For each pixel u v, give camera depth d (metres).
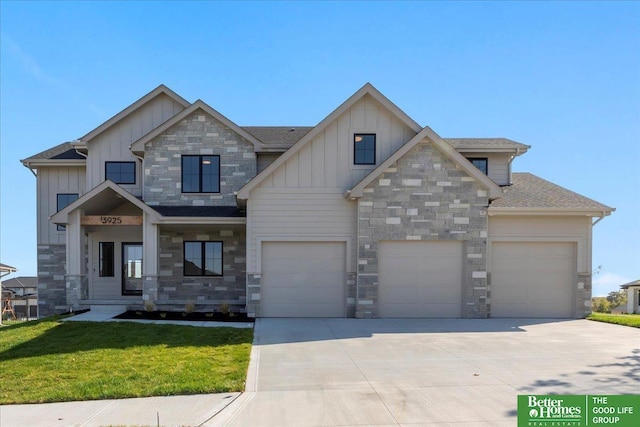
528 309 15.03
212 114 17.16
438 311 14.48
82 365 8.27
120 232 17.84
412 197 14.38
